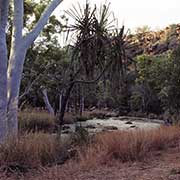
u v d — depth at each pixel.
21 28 11.05
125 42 10.99
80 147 9.72
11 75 10.92
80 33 10.89
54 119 26.30
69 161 8.55
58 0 11.55
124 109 57.31
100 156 8.72
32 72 21.67
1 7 9.99
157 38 75.69
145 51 68.38
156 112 52.34
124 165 8.52
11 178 7.24
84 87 13.12
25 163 7.93
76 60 11.16
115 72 10.98
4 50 10.12
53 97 36.00
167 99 23.02
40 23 11.23
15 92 10.94
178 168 7.69
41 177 7.28
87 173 7.58
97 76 11.45
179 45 22.88
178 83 22.48
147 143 10.64
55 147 9.05
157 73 24.16
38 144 8.68
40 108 42.47
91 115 50.12
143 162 8.95
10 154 7.91
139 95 53.53
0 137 9.87
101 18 10.83
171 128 15.02
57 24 22.80
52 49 23.05
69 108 38.12
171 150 11.14
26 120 23.22
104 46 10.83
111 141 9.60
